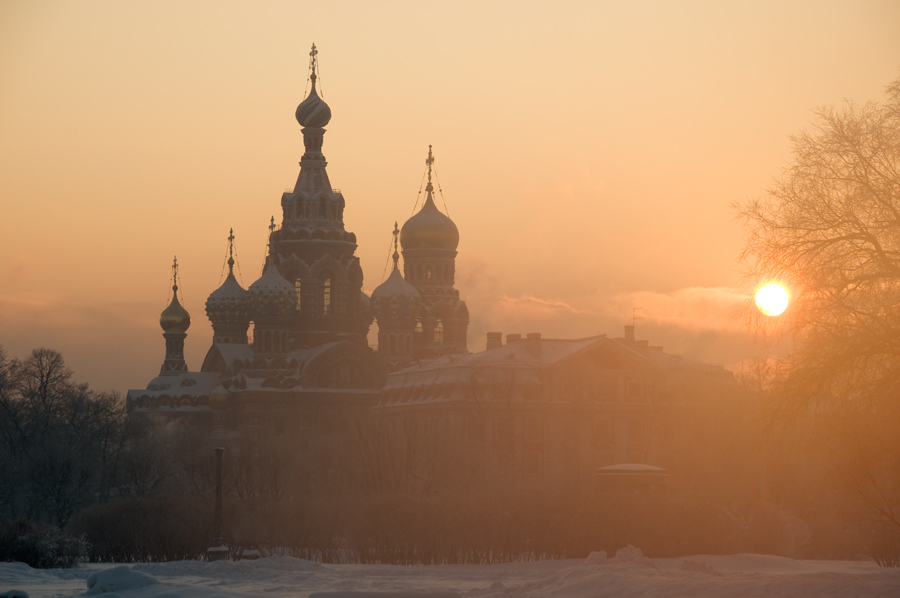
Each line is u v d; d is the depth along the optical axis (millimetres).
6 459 141500
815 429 55969
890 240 52938
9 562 63594
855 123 54188
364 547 83250
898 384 51062
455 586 54406
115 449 165375
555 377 184875
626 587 42781
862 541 89750
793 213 54188
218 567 60094
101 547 82438
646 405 187000
